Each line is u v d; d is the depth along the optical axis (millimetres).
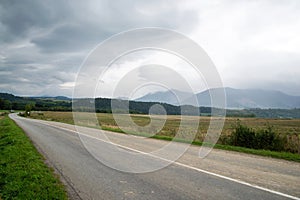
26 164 8727
